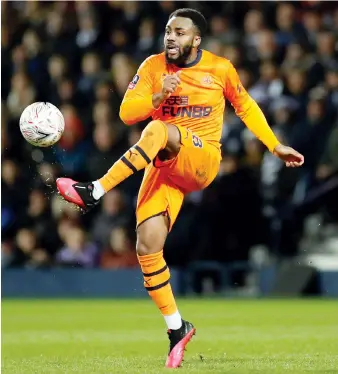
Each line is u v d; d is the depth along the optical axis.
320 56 45.34
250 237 42.25
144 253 18.34
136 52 49.81
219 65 19.08
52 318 34.09
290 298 42.09
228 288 42.91
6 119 48.66
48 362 19.23
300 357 19.92
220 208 41.88
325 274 42.56
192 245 42.66
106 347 23.75
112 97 46.12
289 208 41.69
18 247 45.69
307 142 41.50
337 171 41.28
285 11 47.47
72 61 51.31
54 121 18.70
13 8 54.12
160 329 29.72
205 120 19.05
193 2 50.56
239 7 50.16
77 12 52.31
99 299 43.34
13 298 44.50
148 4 50.75
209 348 22.86
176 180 18.73
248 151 41.91
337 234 42.38
